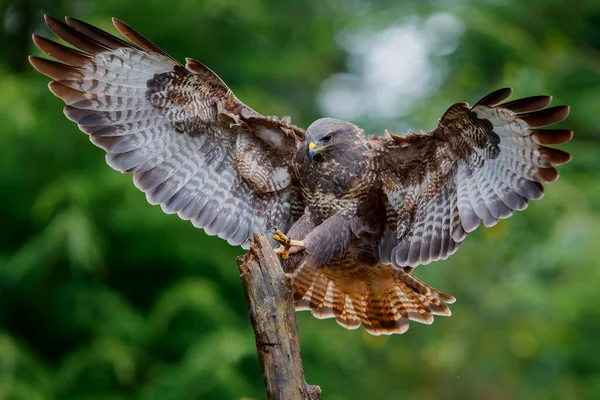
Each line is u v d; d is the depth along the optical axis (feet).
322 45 65.26
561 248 57.36
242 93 57.06
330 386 56.34
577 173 63.10
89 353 52.95
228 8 59.11
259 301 23.12
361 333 57.26
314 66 64.69
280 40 64.23
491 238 57.26
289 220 29.58
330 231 28.12
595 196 60.23
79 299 54.65
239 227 29.09
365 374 58.08
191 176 28.66
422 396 58.18
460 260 58.95
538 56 64.54
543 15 68.23
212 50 61.77
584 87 65.62
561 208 59.57
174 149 28.43
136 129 27.99
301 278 30.01
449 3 69.31
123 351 52.60
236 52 62.03
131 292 57.47
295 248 27.50
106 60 27.27
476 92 63.21
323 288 30.32
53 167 56.24
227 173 29.07
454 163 27.99
